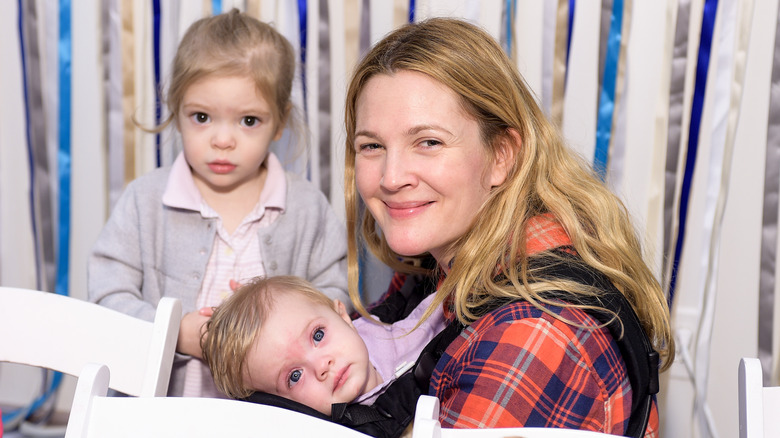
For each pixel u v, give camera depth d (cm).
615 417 77
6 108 172
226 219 137
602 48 146
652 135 148
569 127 152
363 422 94
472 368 74
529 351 72
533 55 151
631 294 86
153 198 135
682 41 142
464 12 149
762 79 143
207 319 117
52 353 96
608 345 76
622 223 95
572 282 78
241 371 105
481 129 87
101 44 164
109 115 166
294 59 140
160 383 92
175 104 132
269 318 105
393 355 107
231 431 70
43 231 172
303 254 140
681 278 152
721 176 144
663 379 154
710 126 146
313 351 103
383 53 89
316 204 143
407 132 85
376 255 116
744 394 76
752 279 150
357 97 94
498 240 84
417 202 87
